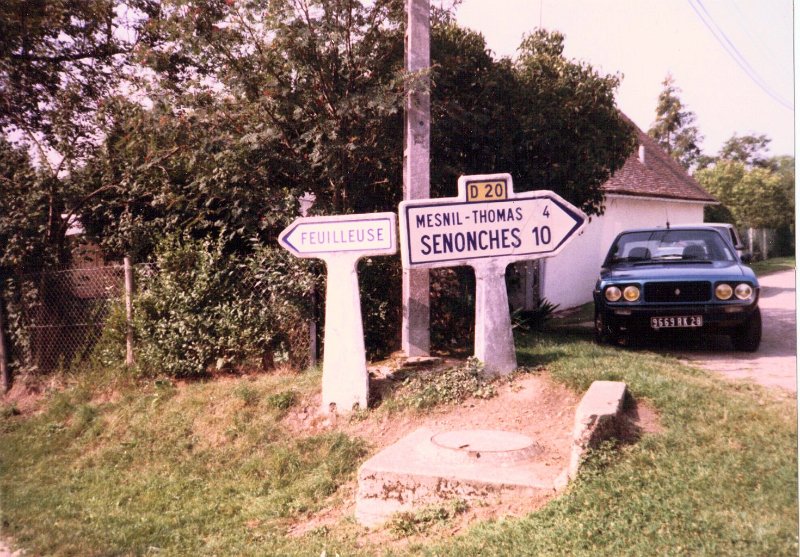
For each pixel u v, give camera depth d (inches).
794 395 255.0
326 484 246.4
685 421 223.1
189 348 354.6
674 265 382.6
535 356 316.8
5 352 401.7
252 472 267.1
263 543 209.6
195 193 387.5
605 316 367.6
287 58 351.9
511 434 235.9
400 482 211.8
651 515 173.0
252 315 353.7
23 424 353.7
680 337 412.5
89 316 389.4
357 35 365.4
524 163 417.1
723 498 175.0
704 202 935.0
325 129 349.7
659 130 1529.3
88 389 361.1
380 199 402.3
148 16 473.7
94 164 420.5
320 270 355.3
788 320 478.3
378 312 365.7
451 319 384.2
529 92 408.5
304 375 331.0
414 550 183.6
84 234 419.2
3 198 410.6
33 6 446.3
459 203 291.1
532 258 294.2
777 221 1064.2
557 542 170.6
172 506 250.2
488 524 186.9
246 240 378.9
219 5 357.1
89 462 300.0
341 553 190.9
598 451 201.9
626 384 249.1
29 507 256.5
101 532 228.4
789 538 155.6
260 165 363.9
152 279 370.6
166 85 370.9
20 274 403.9
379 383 300.0
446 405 277.9
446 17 387.5
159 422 315.9
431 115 392.8
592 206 455.5
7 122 446.9
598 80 423.2
